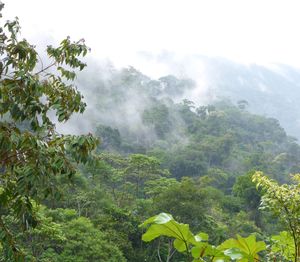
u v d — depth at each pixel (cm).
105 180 4200
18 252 462
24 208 446
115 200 4106
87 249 1942
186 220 3008
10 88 468
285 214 319
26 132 424
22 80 475
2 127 429
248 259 260
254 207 4444
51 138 505
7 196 452
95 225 2817
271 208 324
